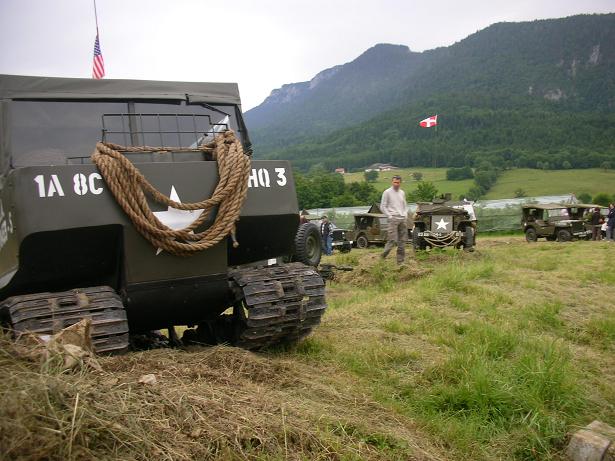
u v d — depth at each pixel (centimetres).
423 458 397
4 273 535
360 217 3300
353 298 1073
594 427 473
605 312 885
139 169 523
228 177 550
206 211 543
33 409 294
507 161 15088
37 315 463
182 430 344
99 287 514
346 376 555
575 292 1022
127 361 455
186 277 545
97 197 500
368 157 19825
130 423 323
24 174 480
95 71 989
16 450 278
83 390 330
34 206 479
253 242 621
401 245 1395
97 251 521
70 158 574
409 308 862
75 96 615
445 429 456
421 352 646
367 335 718
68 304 489
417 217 2117
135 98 639
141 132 637
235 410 382
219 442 342
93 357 417
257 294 566
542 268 1363
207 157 585
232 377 460
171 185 533
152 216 512
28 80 599
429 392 531
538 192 11562
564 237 2977
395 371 589
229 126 692
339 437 390
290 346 646
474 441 450
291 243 648
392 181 1405
